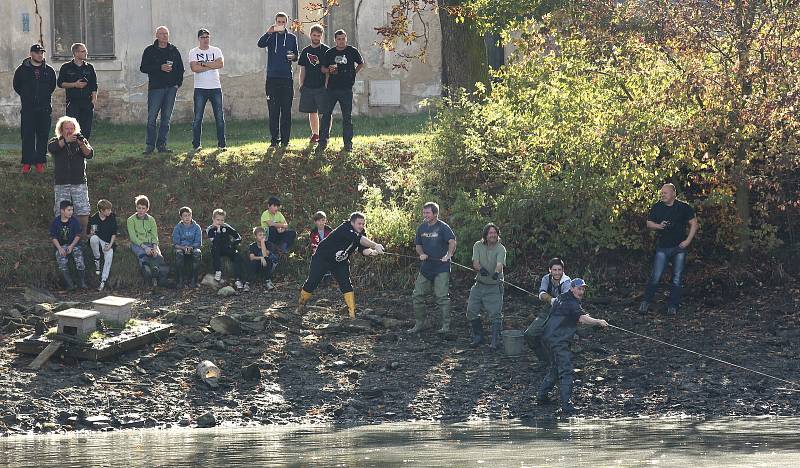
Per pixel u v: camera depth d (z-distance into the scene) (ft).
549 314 158.61
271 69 265.95
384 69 365.81
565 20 217.15
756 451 115.34
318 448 122.31
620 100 223.51
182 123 359.87
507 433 133.80
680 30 205.98
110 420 146.41
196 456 117.29
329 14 362.33
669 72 218.38
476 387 164.66
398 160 264.52
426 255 188.85
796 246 226.79
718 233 225.76
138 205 218.79
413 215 230.89
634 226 227.20
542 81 230.89
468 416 150.71
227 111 362.94
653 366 174.09
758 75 204.03
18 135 335.06
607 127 214.07
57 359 167.73
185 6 359.87
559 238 223.51
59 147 223.10
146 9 359.25
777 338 188.96
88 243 220.43
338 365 172.45
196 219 241.55
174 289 216.13
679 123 209.05
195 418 149.48
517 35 330.75
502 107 239.30
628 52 214.48
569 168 228.84
